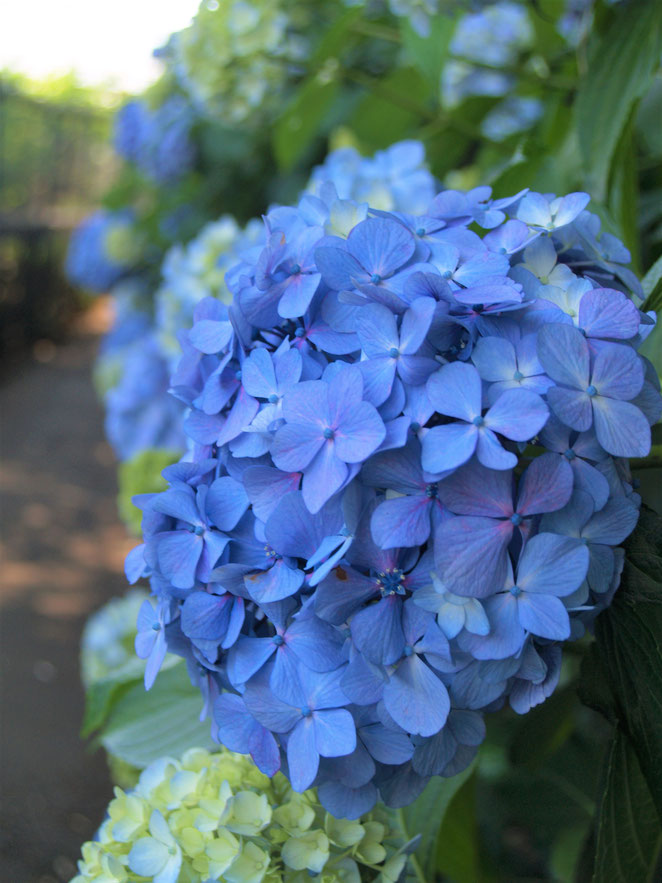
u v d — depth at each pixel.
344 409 0.24
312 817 0.29
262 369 0.26
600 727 0.55
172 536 0.27
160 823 0.29
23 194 3.92
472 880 0.42
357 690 0.24
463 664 0.24
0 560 1.72
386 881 0.30
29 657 1.38
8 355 3.44
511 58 0.67
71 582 1.63
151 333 1.22
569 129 0.57
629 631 0.29
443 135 0.71
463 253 0.27
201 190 1.26
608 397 0.24
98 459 2.27
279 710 0.25
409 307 0.25
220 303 0.31
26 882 0.94
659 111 0.52
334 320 0.26
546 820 0.55
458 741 0.26
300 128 0.76
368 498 0.24
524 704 0.25
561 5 0.59
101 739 0.45
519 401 0.23
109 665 0.75
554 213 0.29
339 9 0.71
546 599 0.23
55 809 1.05
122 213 1.44
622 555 0.26
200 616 0.26
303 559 0.25
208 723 0.45
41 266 3.63
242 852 0.28
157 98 1.24
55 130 4.04
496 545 0.23
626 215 0.46
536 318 0.25
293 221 0.31
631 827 0.31
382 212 0.28
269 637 0.26
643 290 0.32
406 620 0.24
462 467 0.23
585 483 0.24
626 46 0.45
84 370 3.28
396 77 0.71
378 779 0.27
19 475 2.16
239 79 0.72
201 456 0.29
